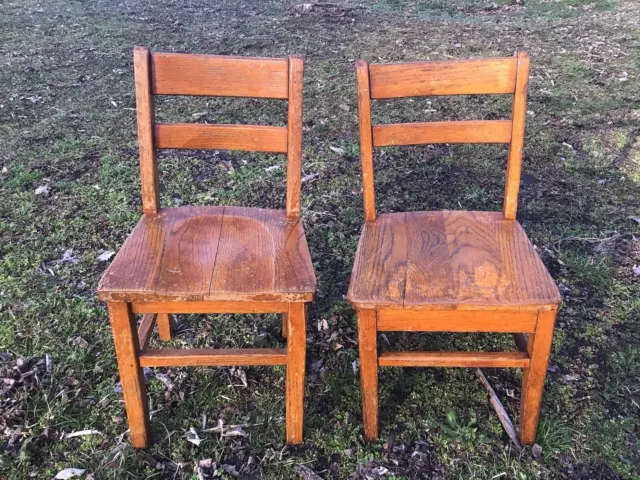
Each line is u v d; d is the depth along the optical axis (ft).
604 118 13.60
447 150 12.42
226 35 20.57
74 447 6.18
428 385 6.95
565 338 7.59
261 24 22.26
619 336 7.62
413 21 23.07
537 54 18.10
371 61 17.81
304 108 14.47
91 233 9.73
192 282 5.28
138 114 5.98
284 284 5.27
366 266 5.65
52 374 6.98
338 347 7.53
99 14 23.13
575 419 6.48
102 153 12.36
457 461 6.04
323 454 6.14
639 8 23.45
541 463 5.99
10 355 7.28
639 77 15.92
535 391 5.80
